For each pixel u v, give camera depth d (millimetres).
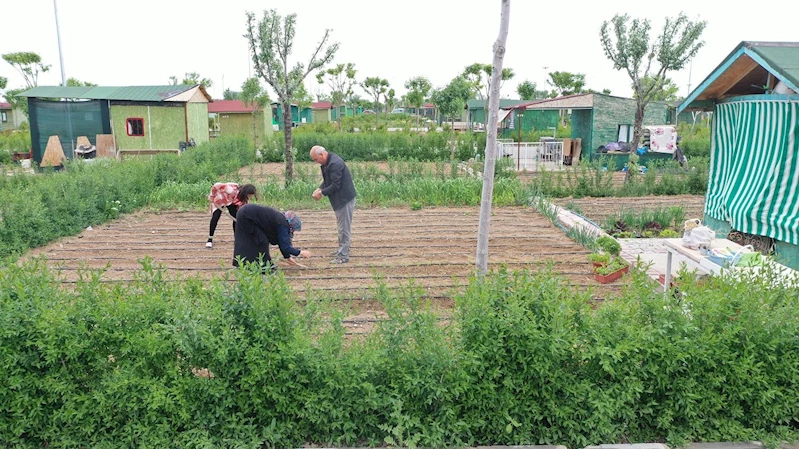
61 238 10828
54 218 10867
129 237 10930
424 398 4207
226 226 11867
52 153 22531
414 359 4262
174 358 4207
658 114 25188
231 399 4105
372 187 14477
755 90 9938
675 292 4812
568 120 44031
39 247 10203
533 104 22969
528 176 20938
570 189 16672
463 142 26703
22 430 4059
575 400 4195
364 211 13305
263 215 7527
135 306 4297
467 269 8727
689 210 14258
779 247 8648
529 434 4219
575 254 9609
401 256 9469
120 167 14461
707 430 4285
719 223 10258
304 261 9141
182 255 9641
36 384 4062
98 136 23844
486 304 4203
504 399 4164
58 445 4105
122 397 4066
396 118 60781
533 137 31375
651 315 4422
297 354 4090
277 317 4164
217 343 4074
